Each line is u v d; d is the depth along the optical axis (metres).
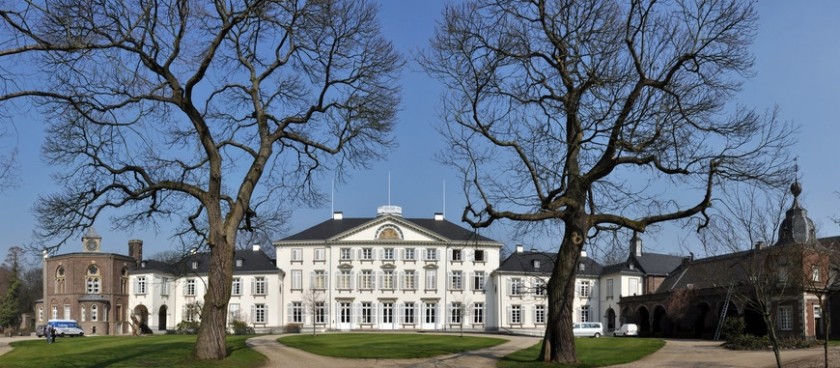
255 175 26.84
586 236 25.53
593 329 74.69
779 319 54.72
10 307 95.50
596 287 89.25
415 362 28.31
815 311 53.31
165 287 87.44
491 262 87.06
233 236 25.88
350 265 85.56
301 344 38.25
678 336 66.56
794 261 26.70
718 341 50.38
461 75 24.64
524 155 25.08
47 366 24.03
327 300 85.19
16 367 23.92
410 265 85.88
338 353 31.62
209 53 24.31
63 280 86.38
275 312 84.56
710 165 23.33
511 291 85.50
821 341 43.00
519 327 84.88
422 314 85.25
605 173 24.75
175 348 31.92
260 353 29.50
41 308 93.75
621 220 25.31
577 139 24.70
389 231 86.44
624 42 22.84
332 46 27.56
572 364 25.03
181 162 27.89
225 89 28.81
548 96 25.22
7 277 110.12
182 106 25.20
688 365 28.64
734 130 23.52
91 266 85.94
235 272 85.88
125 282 87.81
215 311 25.47
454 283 86.19
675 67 22.89
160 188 26.05
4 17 15.66
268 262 87.25
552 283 25.80
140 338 44.56
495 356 30.59
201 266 87.50
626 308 79.00
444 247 86.44
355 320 84.69
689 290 64.31
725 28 23.12
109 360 25.91
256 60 28.56
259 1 23.66
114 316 85.56
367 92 29.02
